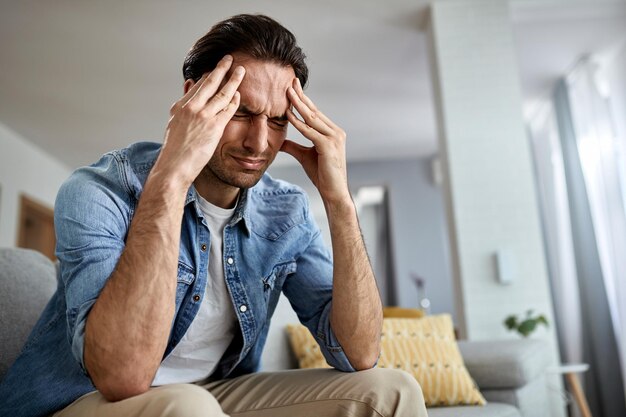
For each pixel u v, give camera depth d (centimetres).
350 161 700
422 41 399
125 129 555
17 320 124
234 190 111
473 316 310
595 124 407
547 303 310
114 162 105
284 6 352
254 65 100
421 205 689
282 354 189
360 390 95
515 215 321
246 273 113
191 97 97
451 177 325
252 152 101
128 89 463
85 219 93
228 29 103
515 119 332
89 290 86
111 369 79
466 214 321
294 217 123
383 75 453
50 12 352
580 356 438
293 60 105
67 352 99
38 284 135
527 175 325
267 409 103
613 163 393
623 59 404
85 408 83
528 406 200
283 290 126
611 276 395
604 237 403
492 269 315
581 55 421
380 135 605
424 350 190
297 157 118
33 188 594
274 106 102
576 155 440
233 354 114
